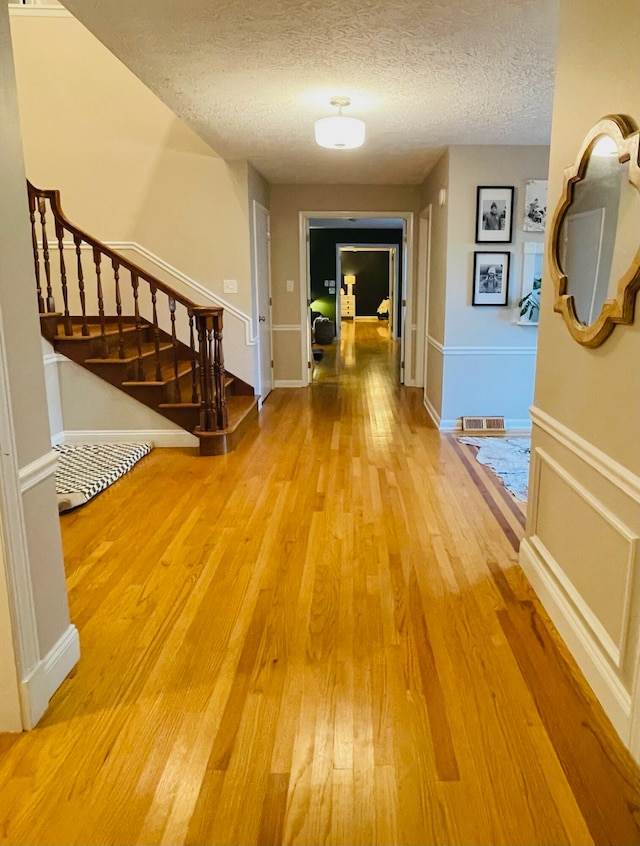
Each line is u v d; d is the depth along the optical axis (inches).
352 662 81.0
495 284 196.7
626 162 65.4
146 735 68.1
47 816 57.8
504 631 87.9
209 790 60.6
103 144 217.2
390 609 94.0
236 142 187.9
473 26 104.1
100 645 85.0
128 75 212.7
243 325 226.8
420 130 170.7
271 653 83.1
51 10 209.2
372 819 57.2
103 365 178.9
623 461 67.9
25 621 68.3
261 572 106.3
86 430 184.1
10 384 64.9
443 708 71.9
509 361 202.8
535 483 100.7
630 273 62.9
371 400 258.4
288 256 276.2
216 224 220.7
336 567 108.0
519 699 73.4
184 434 184.7
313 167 227.6
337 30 106.0
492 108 150.0
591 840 54.9
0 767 63.7
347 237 498.3
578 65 82.0
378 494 144.8
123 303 224.5
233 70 125.1
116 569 107.7
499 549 115.0
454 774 62.2
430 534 121.9
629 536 65.4
